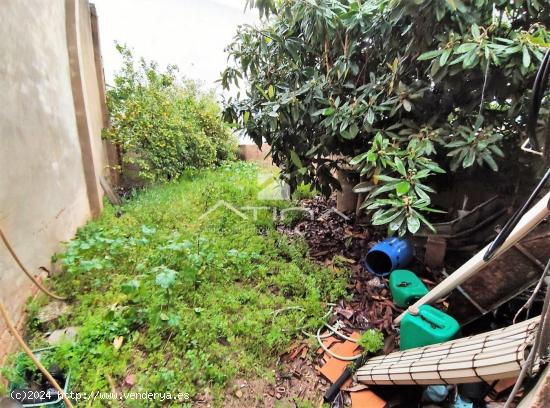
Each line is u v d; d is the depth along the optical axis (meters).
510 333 1.01
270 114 2.44
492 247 1.23
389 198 1.74
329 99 2.23
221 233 2.84
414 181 1.67
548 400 0.73
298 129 2.74
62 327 1.66
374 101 2.03
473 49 1.52
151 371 1.44
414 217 1.57
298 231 3.11
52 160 2.22
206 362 1.48
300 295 2.04
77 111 2.87
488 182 2.38
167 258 2.23
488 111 2.02
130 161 4.38
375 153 1.84
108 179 4.18
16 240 1.65
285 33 2.55
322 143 2.46
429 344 1.40
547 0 1.67
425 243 2.55
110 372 1.40
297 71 2.72
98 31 4.09
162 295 1.82
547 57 0.87
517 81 1.59
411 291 1.86
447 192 2.61
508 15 1.83
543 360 0.75
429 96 2.04
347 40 2.23
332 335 1.74
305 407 1.33
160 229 2.90
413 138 1.88
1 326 1.39
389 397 1.38
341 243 2.83
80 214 2.74
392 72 2.01
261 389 1.42
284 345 1.64
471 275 1.41
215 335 1.64
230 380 1.43
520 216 1.09
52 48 2.39
